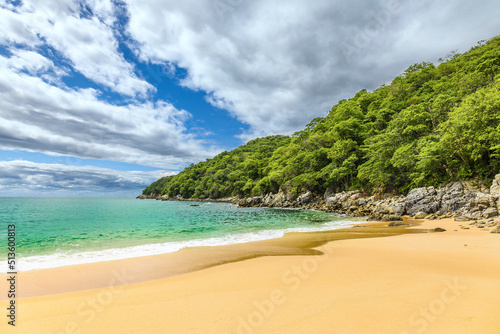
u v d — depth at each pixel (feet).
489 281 21.13
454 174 97.50
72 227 80.07
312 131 265.34
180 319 16.24
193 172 507.30
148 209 182.29
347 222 88.84
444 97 126.82
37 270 31.50
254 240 55.16
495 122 84.38
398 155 116.57
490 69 139.64
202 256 38.81
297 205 190.08
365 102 249.96
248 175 352.90
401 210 97.71
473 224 59.72
